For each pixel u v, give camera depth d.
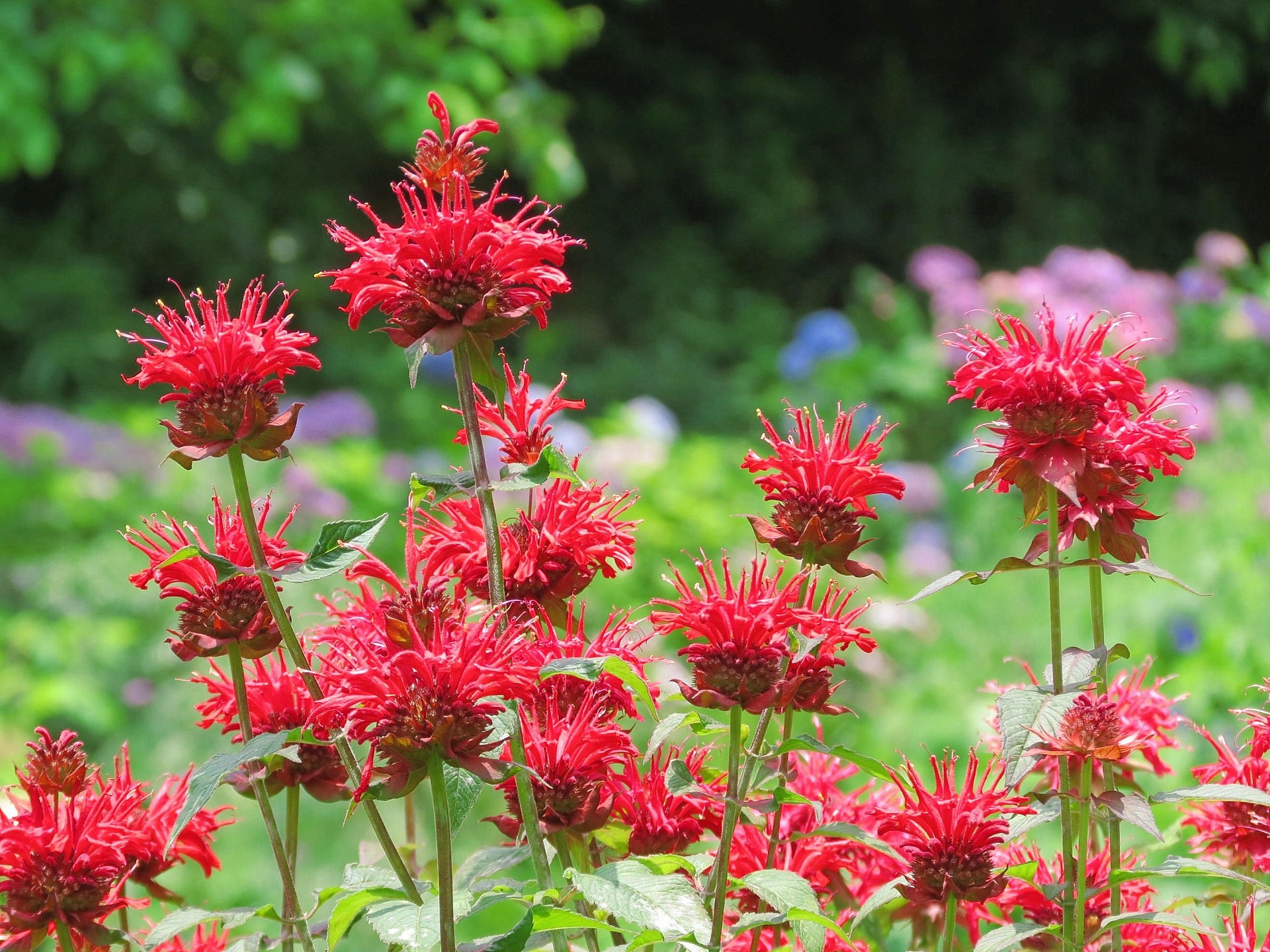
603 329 10.00
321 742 1.35
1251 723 1.69
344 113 8.71
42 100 7.14
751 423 8.25
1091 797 1.46
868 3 11.24
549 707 1.50
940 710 4.51
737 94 11.02
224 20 7.61
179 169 8.70
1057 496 1.52
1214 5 10.41
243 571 1.37
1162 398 1.58
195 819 1.65
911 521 6.43
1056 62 11.10
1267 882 1.73
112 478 6.11
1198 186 11.45
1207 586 4.58
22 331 8.18
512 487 1.40
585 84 10.80
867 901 1.53
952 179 10.82
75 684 4.64
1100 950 1.63
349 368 8.34
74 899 1.44
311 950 1.47
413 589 1.33
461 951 1.30
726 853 1.40
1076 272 7.24
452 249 1.40
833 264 10.96
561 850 1.51
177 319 1.44
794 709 1.54
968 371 1.47
